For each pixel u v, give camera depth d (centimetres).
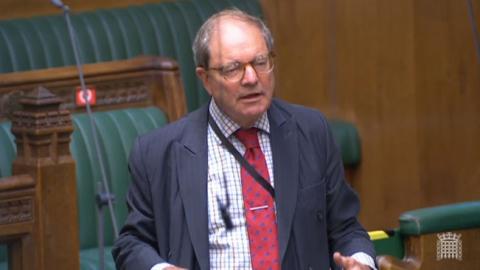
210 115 685
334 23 1405
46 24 1295
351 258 641
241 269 660
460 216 820
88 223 985
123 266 682
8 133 978
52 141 812
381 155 1354
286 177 672
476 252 824
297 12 1437
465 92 1238
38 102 808
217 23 666
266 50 661
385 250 830
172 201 675
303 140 686
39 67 1259
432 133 1287
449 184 1271
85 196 985
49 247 812
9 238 802
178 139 683
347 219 690
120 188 1002
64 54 1278
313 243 672
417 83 1302
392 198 1341
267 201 670
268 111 685
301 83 1443
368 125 1370
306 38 1433
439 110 1273
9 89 1048
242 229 666
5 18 1330
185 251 667
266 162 677
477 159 1234
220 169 673
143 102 1080
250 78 654
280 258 661
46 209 809
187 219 666
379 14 1342
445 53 1257
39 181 804
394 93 1330
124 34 1322
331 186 688
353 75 1388
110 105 1073
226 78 657
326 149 690
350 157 1364
